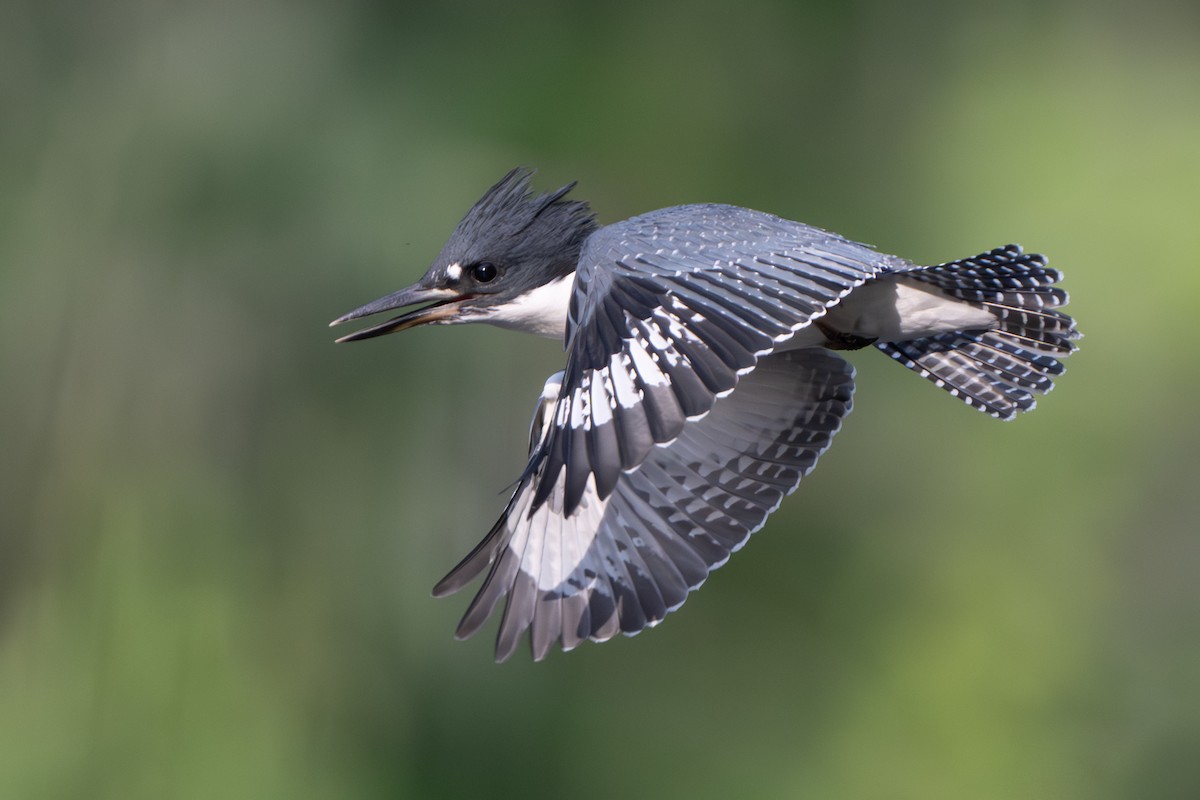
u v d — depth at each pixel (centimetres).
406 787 976
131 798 927
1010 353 617
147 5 1015
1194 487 1111
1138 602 1151
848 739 1094
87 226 988
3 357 975
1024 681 1095
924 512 1134
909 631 1113
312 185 988
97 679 942
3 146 1003
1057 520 1119
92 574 960
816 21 1116
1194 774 1131
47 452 970
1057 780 1085
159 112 999
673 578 599
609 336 509
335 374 985
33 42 1012
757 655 1120
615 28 1073
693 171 1075
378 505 987
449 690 997
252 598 967
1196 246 1060
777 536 1141
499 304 672
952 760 1081
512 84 1040
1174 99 1115
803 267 540
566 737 1047
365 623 980
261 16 1020
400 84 1021
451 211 991
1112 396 1089
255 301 983
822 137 1112
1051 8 1145
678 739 1086
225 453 980
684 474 619
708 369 495
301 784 946
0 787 920
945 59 1133
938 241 1093
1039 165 1098
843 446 1148
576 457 474
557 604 594
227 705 948
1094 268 1071
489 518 1001
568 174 1050
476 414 1000
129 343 980
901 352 630
